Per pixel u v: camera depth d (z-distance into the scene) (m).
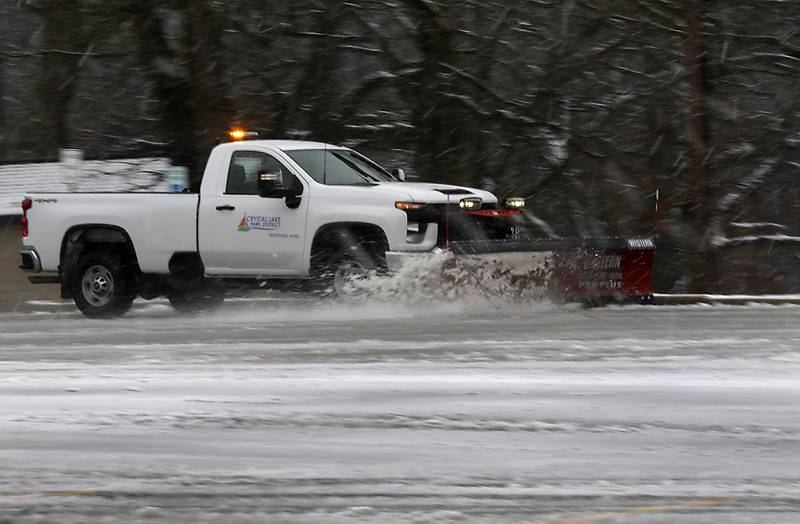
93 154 74.62
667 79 68.31
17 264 64.81
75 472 16.03
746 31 66.75
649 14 66.62
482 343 28.75
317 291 39.47
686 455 16.66
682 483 15.10
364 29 69.31
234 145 41.38
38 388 23.08
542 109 69.06
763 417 19.28
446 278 37.59
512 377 23.34
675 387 22.08
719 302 44.16
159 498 14.61
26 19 75.88
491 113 68.56
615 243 40.31
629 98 69.12
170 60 67.94
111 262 43.03
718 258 69.25
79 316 44.62
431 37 66.88
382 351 27.42
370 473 15.72
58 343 31.14
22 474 15.96
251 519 13.63
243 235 40.47
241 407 20.56
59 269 44.12
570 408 20.05
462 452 16.89
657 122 70.00
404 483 15.18
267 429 18.67
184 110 68.62
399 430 18.45
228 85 68.56
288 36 67.25
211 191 41.22
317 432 18.38
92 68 72.00
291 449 17.23
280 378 23.64
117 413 20.23
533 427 18.56
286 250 39.75
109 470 16.12
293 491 14.84
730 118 68.00
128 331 34.16
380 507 14.03
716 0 66.06
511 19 67.81
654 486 14.95
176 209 41.69
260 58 68.88
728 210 71.38
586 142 70.75
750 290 76.19
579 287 40.06
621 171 72.75
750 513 13.66
